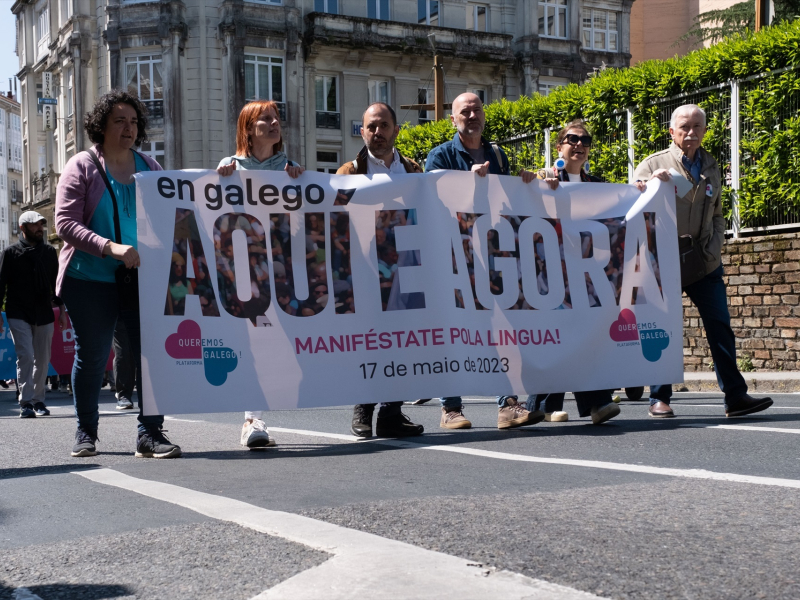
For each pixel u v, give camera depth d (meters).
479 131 6.52
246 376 5.73
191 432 7.03
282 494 4.02
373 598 2.46
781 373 11.12
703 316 6.85
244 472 4.73
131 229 5.72
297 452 5.49
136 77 35.44
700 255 6.75
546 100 15.64
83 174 5.60
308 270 5.92
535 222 6.46
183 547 3.13
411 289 6.10
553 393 6.65
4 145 95.31
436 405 9.39
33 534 3.50
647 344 6.66
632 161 14.04
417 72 38.62
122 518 3.66
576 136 6.77
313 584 2.61
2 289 9.91
